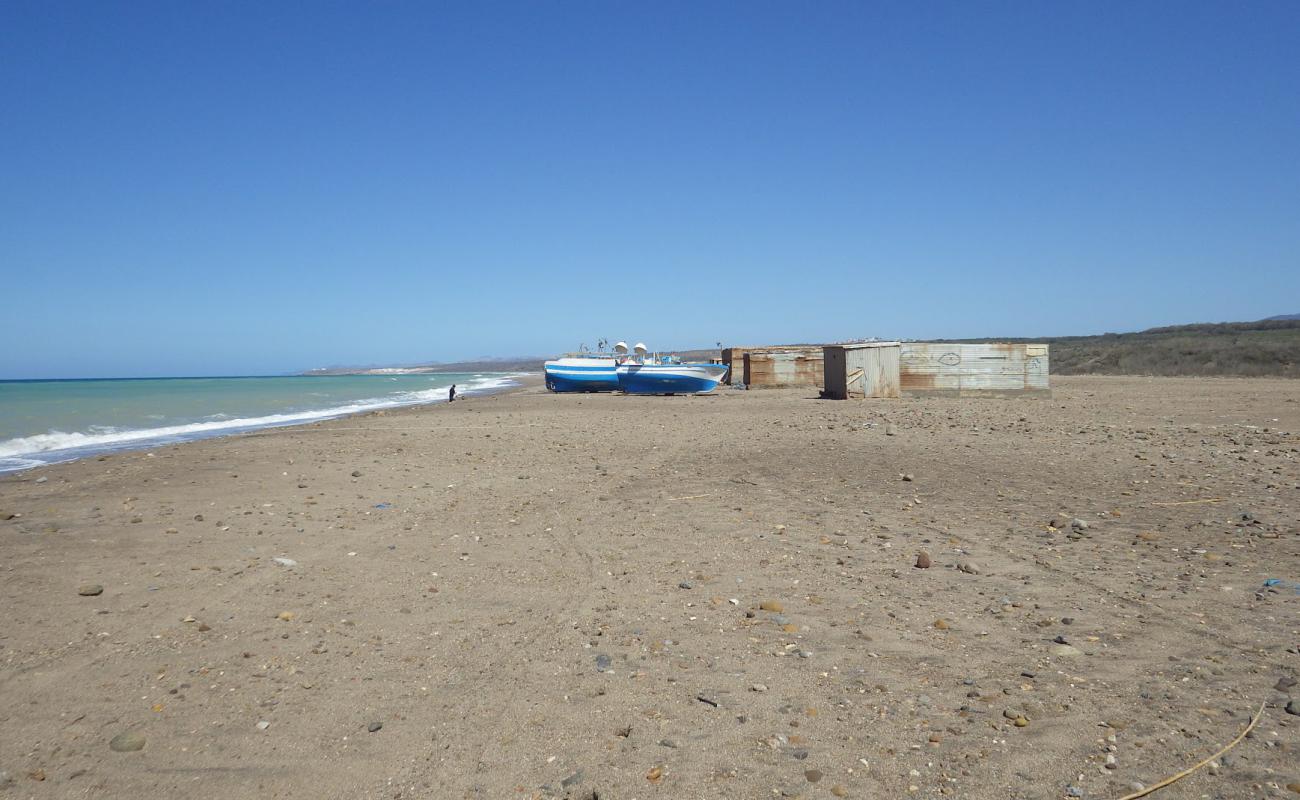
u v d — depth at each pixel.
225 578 7.33
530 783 3.82
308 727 4.42
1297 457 12.66
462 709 4.62
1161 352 68.31
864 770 3.83
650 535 8.91
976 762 3.86
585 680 5.00
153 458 16.22
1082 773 3.72
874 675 4.96
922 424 19.36
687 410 27.70
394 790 3.79
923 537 8.50
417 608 6.48
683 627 5.94
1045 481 11.33
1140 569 7.02
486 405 35.94
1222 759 3.78
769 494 11.08
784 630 5.81
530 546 8.52
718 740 4.18
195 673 5.17
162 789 3.81
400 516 10.14
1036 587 6.65
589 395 42.38
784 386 42.91
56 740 4.28
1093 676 4.80
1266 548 7.44
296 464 14.93
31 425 29.14
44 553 8.21
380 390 73.44
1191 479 11.01
